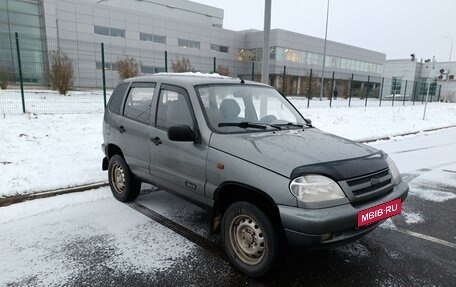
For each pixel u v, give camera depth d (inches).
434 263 142.7
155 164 169.6
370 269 136.9
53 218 177.0
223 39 2076.8
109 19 1603.1
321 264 139.9
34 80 911.7
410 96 1935.3
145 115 178.1
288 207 113.7
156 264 136.5
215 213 141.4
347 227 115.0
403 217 194.1
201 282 125.4
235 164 129.0
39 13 1258.0
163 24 1797.5
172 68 1236.5
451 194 236.7
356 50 2541.8
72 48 1337.4
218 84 164.7
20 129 364.5
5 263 134.4
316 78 1628.9
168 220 178.9
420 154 369.4
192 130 145.4
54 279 124.4
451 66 2325.3
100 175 243.0
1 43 1017.5
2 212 180.1
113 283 123.1
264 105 174.4
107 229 166.7
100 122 447.8
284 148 129.9
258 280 127.8
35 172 238.2
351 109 943.7
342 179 117.9
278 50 2031.3
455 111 1121.4
